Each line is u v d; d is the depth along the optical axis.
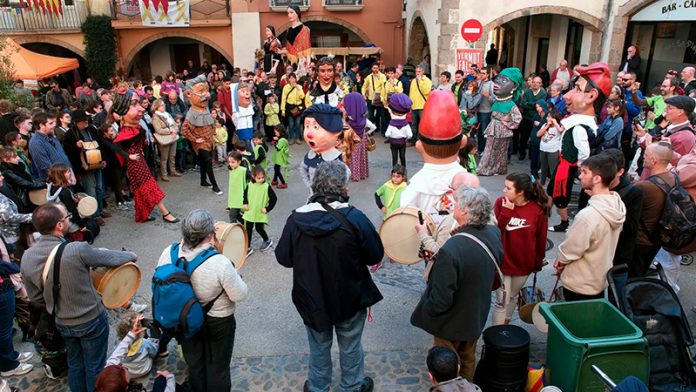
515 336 3.62
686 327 3.60
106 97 9.18
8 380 4.26
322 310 3.46
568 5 12.67
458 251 3.27
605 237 3.80
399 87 12.25
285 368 4.30
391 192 6.06
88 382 3.78
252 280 5.80
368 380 3.98
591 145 6.25
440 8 13.18
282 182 9.12
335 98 8.07
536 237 4.18
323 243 3.40
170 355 4.48
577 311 3.67
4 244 4.61
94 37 20.34
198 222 3.41
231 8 20.69
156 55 23.17
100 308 3.75
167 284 3.30
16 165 5.71
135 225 7.53
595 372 3.16
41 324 3.90
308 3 20.75
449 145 4.61
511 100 9.05
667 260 5.02
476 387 2.96
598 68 6.12
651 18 11.82
